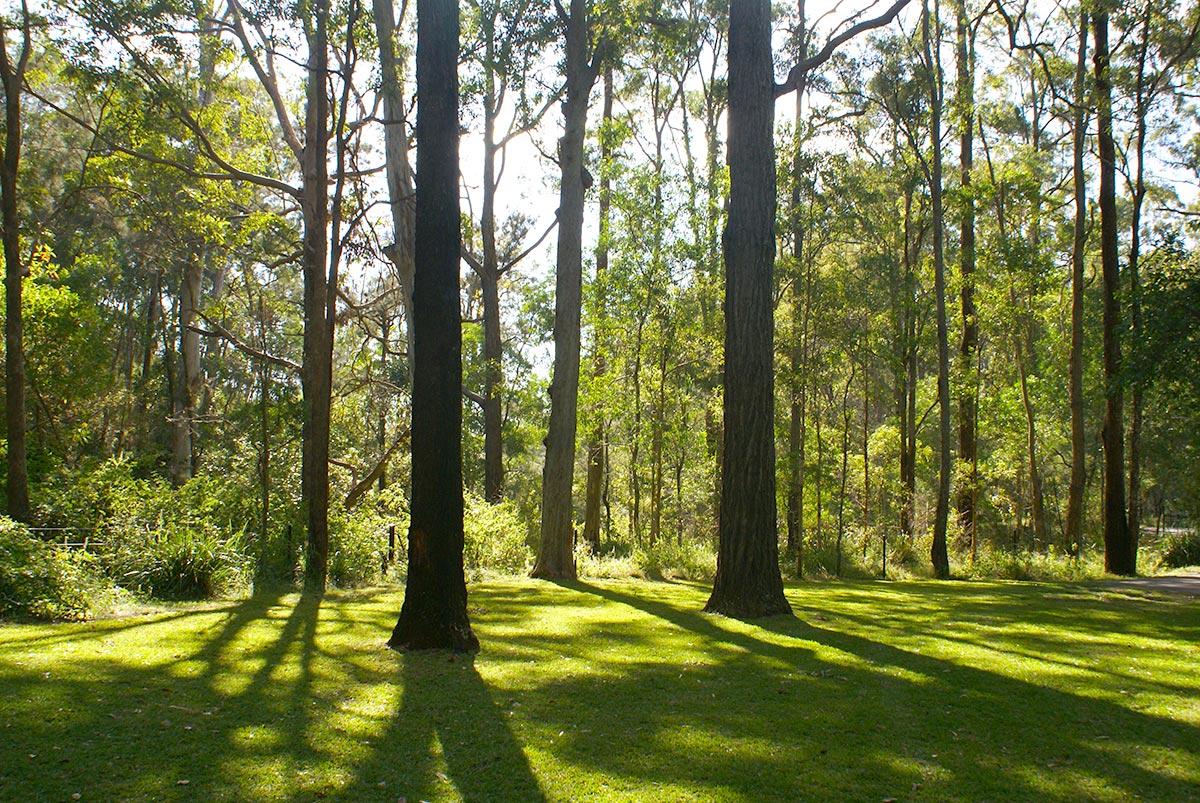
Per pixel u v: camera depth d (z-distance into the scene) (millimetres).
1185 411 15531
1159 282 13734
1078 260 24469
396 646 7867
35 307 20172
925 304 23984
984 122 26969
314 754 4730
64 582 9445
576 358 17578
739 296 11227
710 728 5457
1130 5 20266
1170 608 12797
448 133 8016
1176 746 5215
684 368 25375
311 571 13336
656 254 21672
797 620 10500
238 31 17266
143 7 14797
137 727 5090
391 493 19125
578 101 17766
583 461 41594
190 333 27828
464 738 5125
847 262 25359
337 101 18641
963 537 26656
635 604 12062
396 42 17016
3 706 5379
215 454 22672
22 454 14141
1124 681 7090
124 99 17031
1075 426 24453
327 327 14180
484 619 10188
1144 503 46406
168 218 18609
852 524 26719
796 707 6043
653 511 23234
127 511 12758
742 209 11312
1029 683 6965
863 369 25234
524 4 17312
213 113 18781
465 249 25031
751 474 11062
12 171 15172
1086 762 4883
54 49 15727
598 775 4516
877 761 4840
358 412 25406
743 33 11453
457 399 8023
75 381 21094
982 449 39938
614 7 17031
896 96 23312
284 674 6645
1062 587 17266
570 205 17578
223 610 10109
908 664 7703
